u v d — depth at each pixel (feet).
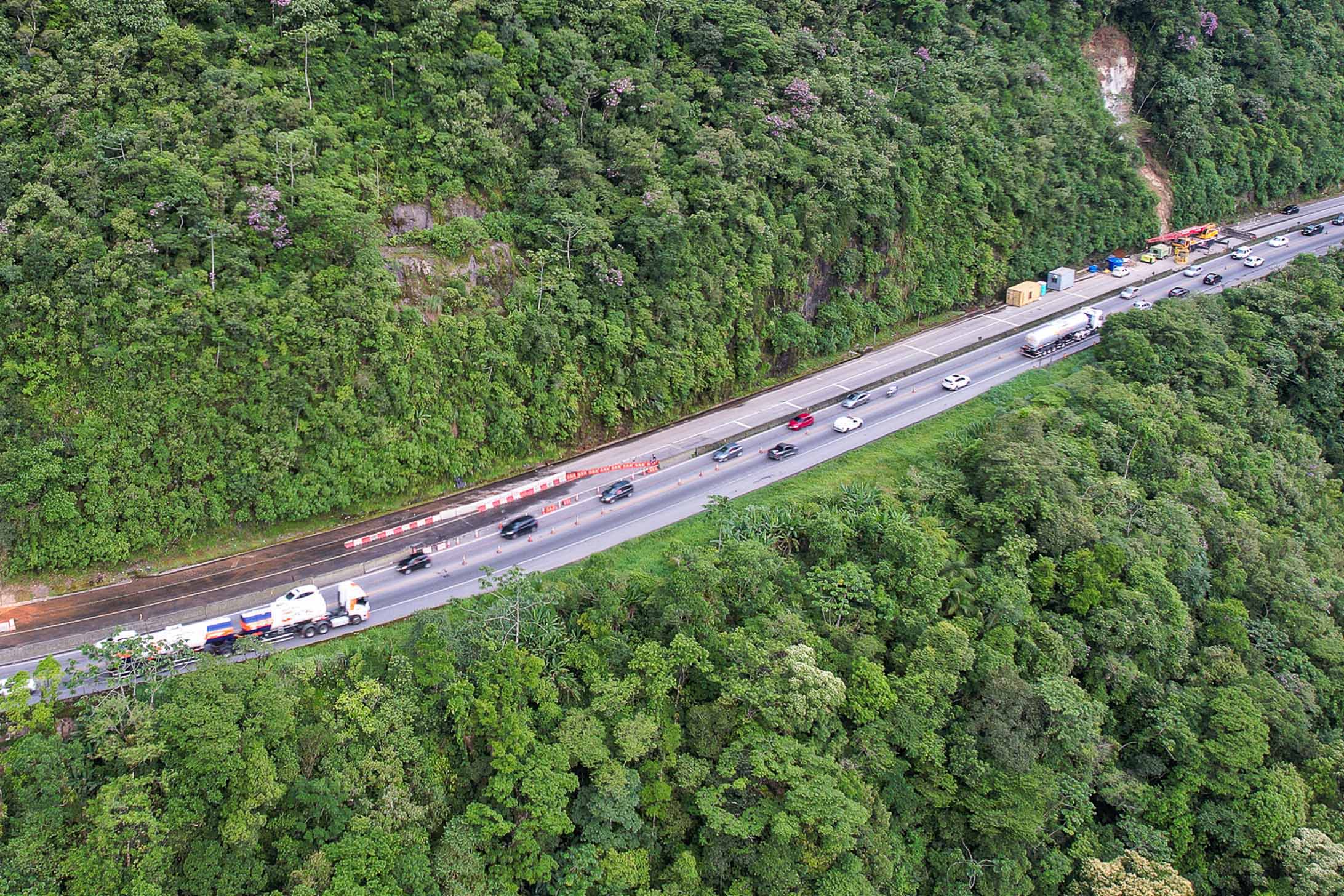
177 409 224.74
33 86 246.06
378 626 209.97
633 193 307.37
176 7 272.92
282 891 162.81
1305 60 532.32
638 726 188.44
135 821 153.38
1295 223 503.61
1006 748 208.85
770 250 326.03
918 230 375.86
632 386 291.79
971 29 438.40
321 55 277.44
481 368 262.06
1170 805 226.79
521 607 201.77
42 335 219.41
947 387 335.06
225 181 242.58
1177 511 279.28
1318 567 303.68
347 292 243.40
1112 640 240.32
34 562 212.43
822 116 359.46
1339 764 239.91
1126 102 492.54
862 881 184.96
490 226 277.44
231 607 212.43
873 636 222.48
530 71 305.94
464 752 186.80
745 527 241.96
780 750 190.70
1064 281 420.36
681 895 179.83
